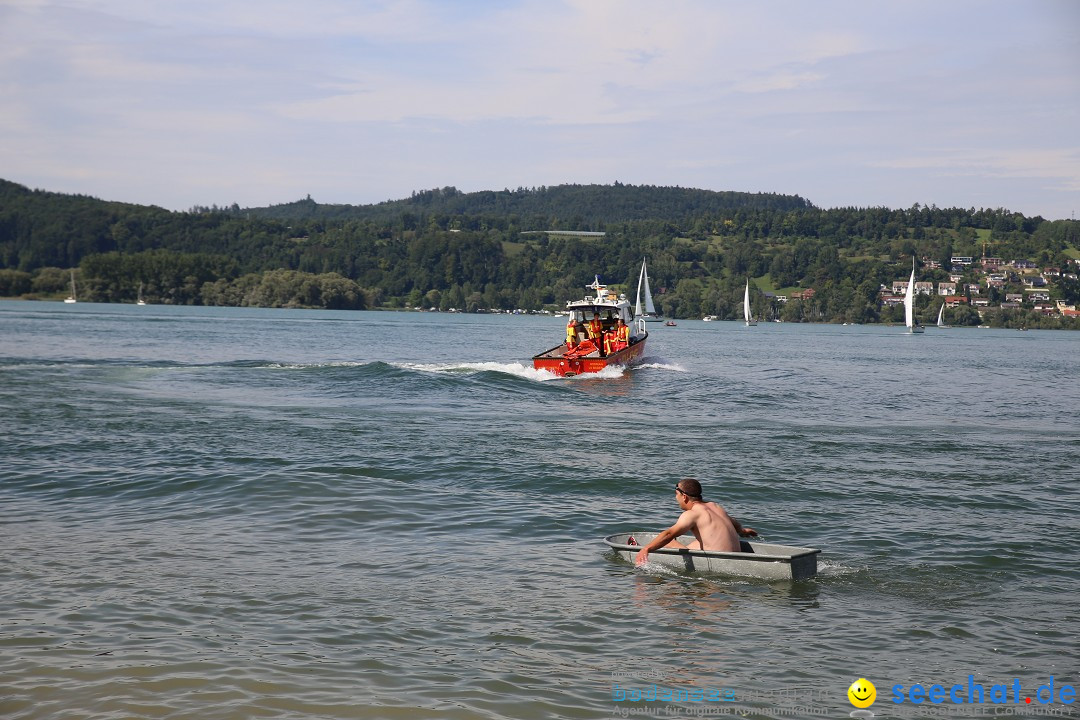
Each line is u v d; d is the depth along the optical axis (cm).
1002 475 1802
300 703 736
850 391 3772
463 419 2500
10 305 18800
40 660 805
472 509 1420
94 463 1716
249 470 1659
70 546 1166
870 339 13162
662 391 3500
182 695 745
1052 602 1025
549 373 3912
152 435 2061
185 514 1353
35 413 2381
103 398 2770
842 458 1972
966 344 12006
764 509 1466
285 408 2639
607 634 900
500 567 1117
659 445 2095
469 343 7956
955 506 1508
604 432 2302
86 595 973
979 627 942
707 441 2178
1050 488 1678
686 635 902
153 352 5269
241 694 749
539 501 1487
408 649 850
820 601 1016
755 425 2519
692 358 6119
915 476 1772
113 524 1290
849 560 1180
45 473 1619
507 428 2334
